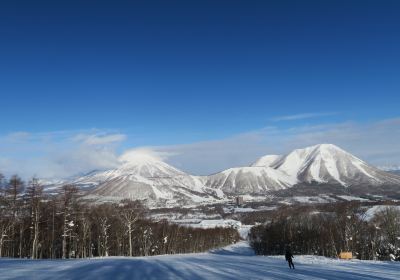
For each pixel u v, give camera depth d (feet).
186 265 164.66
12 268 126.93
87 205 420.77
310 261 231.91
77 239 355.56
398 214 452.76
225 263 189.67
